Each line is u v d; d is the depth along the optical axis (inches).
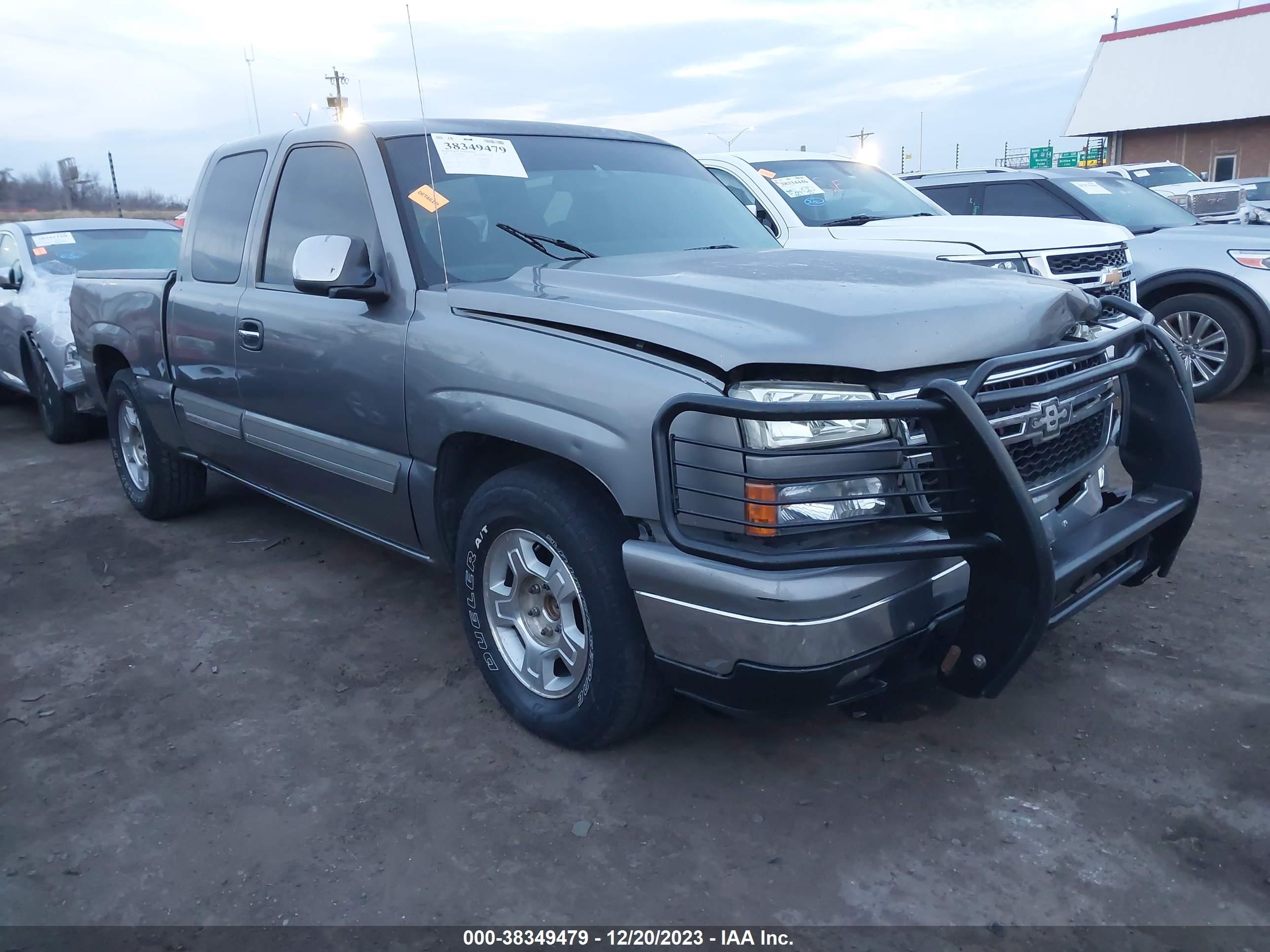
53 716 133.2
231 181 174.7
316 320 142.7
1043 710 125.9
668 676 104.6
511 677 124.8
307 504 164.4
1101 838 101.4
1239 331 279.6
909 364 95.7
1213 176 1396.4
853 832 103.9
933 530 96.7
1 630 161.5
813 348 94.3
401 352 127.4
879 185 291.0
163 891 98.3
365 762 120.1
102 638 157.3
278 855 103.3
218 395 173.3
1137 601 155.9
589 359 104.8
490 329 116.6
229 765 120.3
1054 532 111.0
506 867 100.3
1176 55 1407.5
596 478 109.2
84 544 202.8
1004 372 99.8
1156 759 114.3
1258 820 103.1
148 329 193.5
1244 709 124.2
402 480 132.6
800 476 91.9
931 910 92.5
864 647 93.4
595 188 152.3
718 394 94.0
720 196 168.7
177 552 196.4
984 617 97.3
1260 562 169.5
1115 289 246.7
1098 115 1481.3
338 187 145.8
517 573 121.0
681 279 115.1
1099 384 117.9
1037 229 244.8
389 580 178.1
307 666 146.0
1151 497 123.3
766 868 99.0
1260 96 1299.2
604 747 117.4
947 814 106.2
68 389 271.4
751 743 121.0
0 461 278.7
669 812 108.3
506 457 127.1
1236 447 242.2
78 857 103.9
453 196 138.7
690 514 95.3
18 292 301.4
